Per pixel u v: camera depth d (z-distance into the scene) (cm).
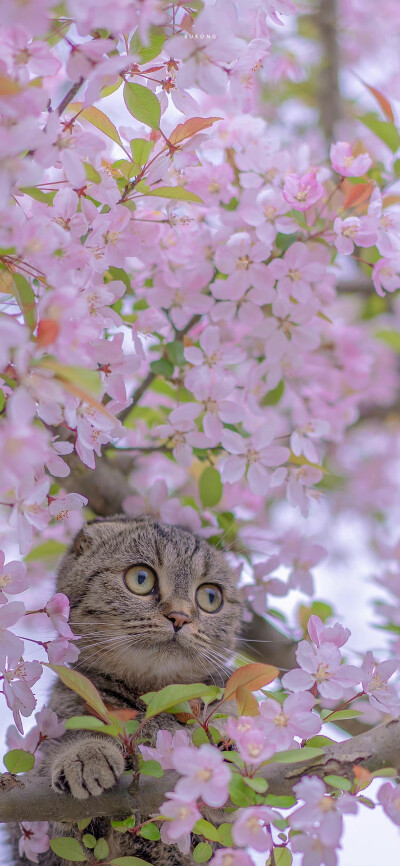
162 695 99
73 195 106
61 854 104
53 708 114
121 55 104
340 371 138
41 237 98
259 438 117
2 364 94
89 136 102
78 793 102
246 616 126
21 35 98
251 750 97
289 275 117
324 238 120
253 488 117
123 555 119
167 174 116
